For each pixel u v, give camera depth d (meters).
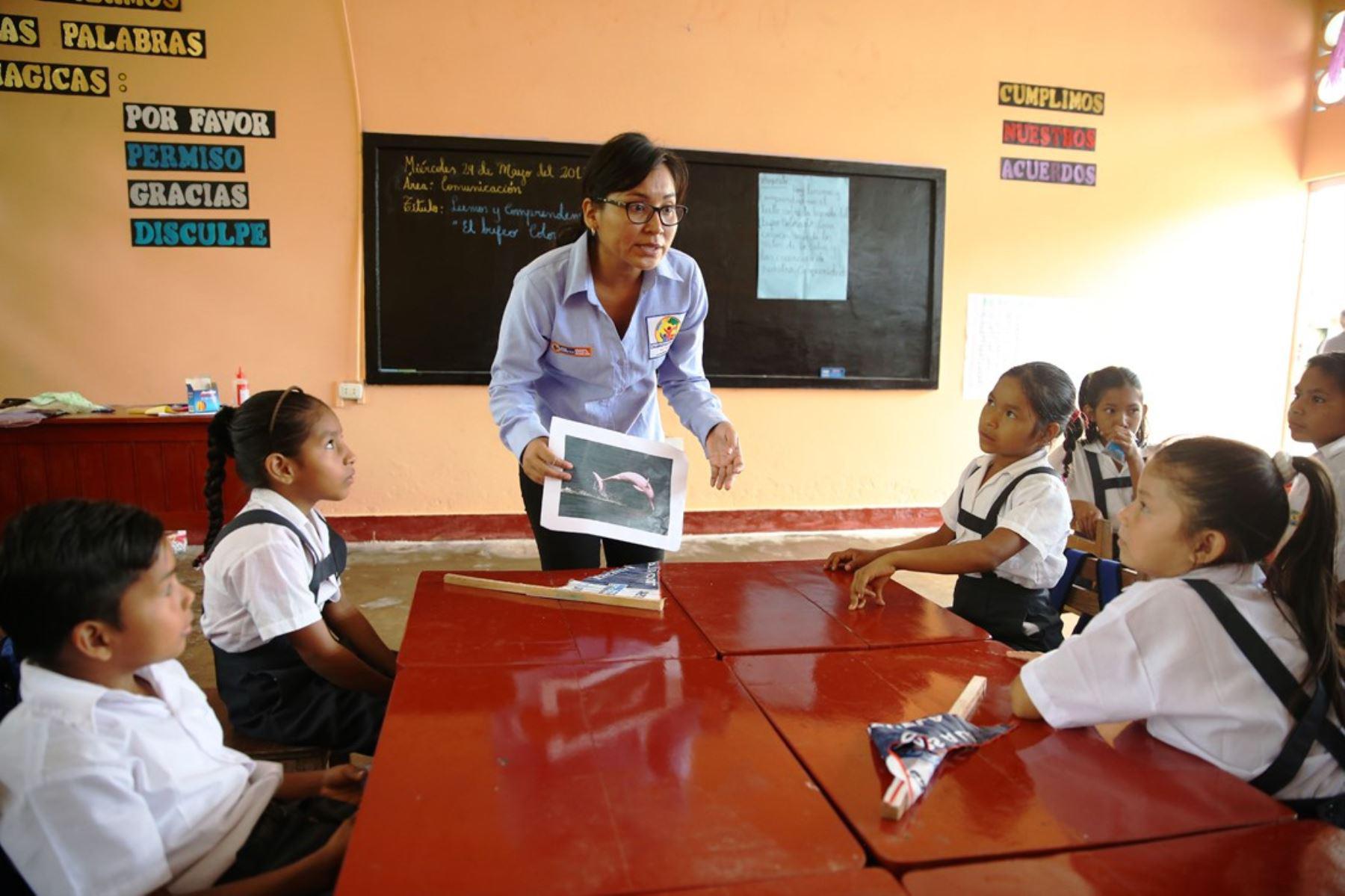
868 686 1.05
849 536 4.45
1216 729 0.91
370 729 1.35
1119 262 4.73
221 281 3.82
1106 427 2.33
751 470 4.43
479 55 3.90
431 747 0.85
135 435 3.44
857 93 4.30
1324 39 4.74
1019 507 1.53
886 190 4.37
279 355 3.91
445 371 4.02
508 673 1.06
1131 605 0.95
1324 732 0.92
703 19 4.09
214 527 1.59
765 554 4.07
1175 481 0.97
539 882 0.64
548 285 1.66
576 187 4.03
